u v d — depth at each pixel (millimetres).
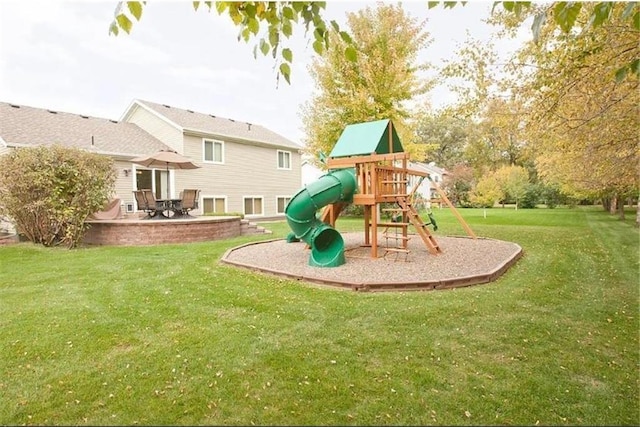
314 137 15375
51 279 5645
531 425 2178
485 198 24469
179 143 15594
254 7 2250
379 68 12680
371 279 5324
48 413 2297
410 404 2355
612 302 4410
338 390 2506
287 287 5094
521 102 6723
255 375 2701
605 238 10406
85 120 15250
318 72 13508
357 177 7363
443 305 4215
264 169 19422
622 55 4562
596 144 7008
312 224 6609
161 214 11523
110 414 2281
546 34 5512
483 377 2666
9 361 2949
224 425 2180
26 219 9328
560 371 2752
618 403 2371
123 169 13711
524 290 4895
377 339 3297
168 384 2594
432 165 41594
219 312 4039
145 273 5977
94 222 9883
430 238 7777
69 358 2990
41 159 8820
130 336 3406
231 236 11453
